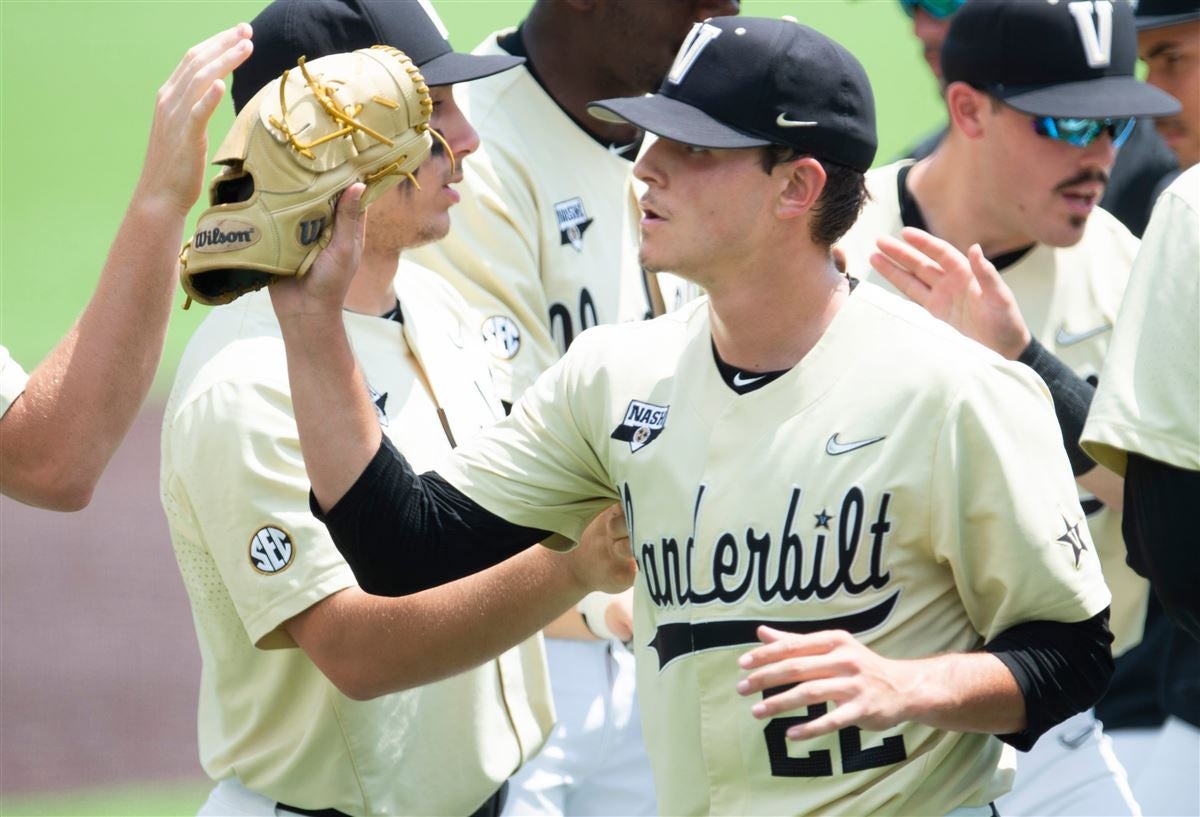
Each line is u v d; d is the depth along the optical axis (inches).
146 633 1216.8
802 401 454.0
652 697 479.8
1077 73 611.5
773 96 448.8
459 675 559.8
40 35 2244.1
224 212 437.4
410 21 571.8
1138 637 687.1
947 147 646.5
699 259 455.8
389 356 572.7
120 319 498.6
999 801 678.5
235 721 568.7
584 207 700.0
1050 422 454.0
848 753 452.8
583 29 686.5
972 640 462.9
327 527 465.4
